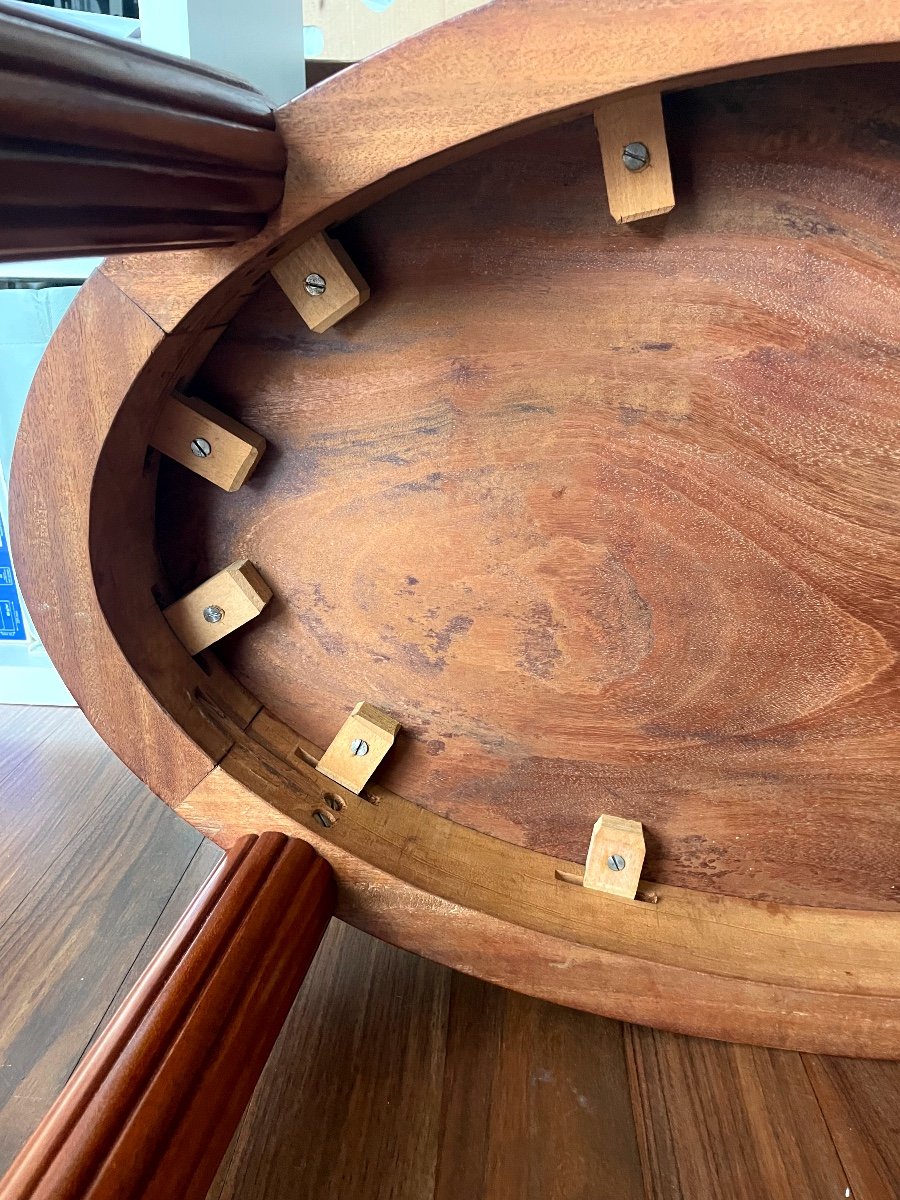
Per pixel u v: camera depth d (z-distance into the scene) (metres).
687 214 0.54
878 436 0.55
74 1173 0.37
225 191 0.41
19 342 0.97
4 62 0.27
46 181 0.30
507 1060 0.61
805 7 0.41
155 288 0.50
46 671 1.10
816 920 0.65
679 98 0.52
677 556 0.60
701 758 0.64
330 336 0.60
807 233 0.53
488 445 0.60
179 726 0.61
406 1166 0.53
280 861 0.59
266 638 0.69
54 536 0.56
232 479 0.61
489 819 0.69
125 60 0.34
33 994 0.65
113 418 0.53
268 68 0.77
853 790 0.63
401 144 0.46
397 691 0.67
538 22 0.43
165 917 0.73
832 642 0.60
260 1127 0.56
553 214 0.55
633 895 0.65
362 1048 0.62
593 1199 0.51
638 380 0.57
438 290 0.58
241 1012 0.49
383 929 0.63
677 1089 0.59
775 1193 0.52
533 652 0.64
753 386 0.56
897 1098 0.59
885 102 0.50
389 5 1.04
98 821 0.87
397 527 0.63
